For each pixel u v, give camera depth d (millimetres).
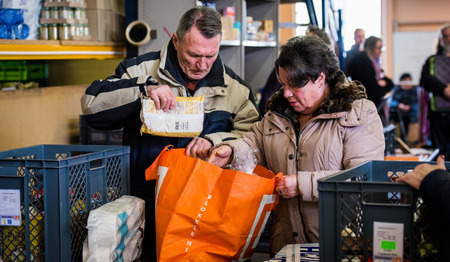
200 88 2598
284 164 2238
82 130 3986
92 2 4250
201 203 1969
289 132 2230
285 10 8344
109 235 1969
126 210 2090
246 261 2199
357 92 2121
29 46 3639
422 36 12289
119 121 2469
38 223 2004
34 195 2002
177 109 2303
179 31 2408
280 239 2328
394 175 2064
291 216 2252
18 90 3672
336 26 5418
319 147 2121
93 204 2143
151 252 2557
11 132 3613
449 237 1627
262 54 5621
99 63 4527
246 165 2246
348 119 2072
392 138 4227
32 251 2008
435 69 6754
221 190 1978
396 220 1658
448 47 6730
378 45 6395
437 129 6859
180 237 1979
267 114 2307
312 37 2105
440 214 1579
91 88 2465
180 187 1986
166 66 2525
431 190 1587
